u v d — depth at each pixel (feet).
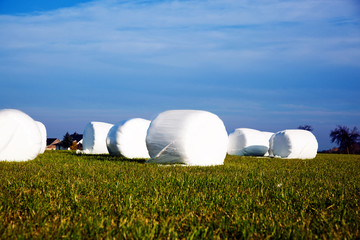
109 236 12.66
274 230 13.55
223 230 14.01
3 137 40.86
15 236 12.41
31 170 30.35
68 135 217.56
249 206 17.49
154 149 39.68
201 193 20.01
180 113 40.47
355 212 16.53
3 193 19.51
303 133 69.72
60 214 15.49
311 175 31.91
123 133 55.88
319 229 14.05
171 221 14.52
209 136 40.14
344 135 186.70
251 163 46.75
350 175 32.76
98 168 32.76
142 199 18.31
